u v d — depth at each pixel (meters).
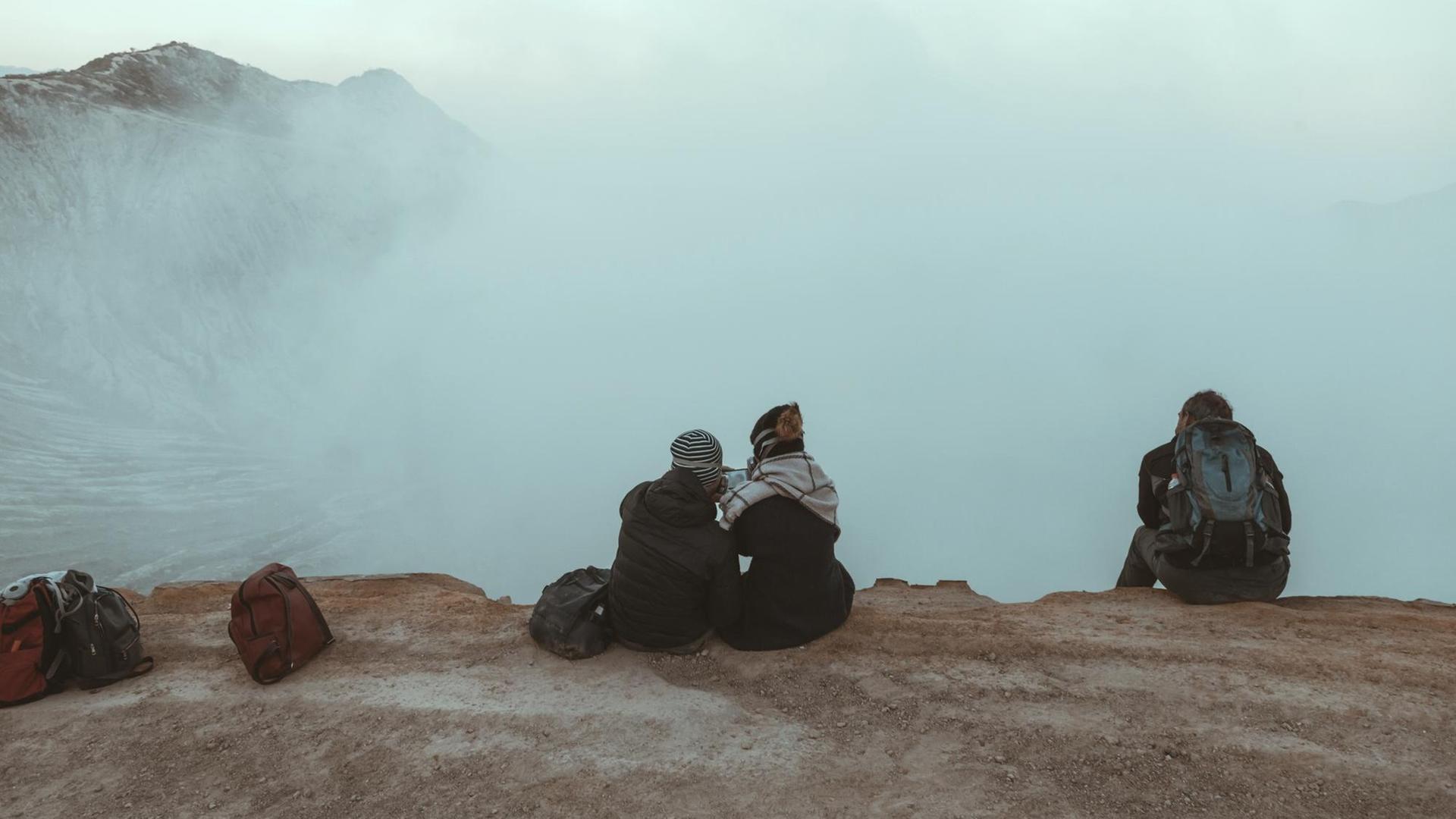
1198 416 4.94
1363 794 3.12
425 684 4.36
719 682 4.27
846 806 3.23
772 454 4.48
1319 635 4.40
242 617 4.44
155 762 3.79
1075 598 5.39
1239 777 3.27
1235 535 4.60
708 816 3.22
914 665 4.30
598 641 4.55
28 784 3.66
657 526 4.35
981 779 3.35
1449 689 3.73
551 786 3.46
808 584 4.47
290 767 3.72
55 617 4.38
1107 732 3.62
